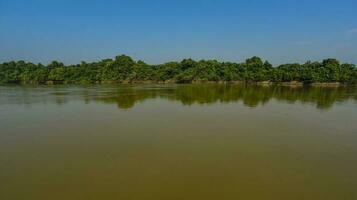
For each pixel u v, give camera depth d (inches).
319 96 2223.2
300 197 498.3
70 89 2970.0
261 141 836.0
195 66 4918.8
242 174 592.1
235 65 4933.6
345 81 4296.3
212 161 665.6
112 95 2192.4
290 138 874.8
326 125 1069.1
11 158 689.0
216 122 1107.9
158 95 2212.1
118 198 492.7
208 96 2146.9
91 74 4537.4
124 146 782.5
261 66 4877.0
